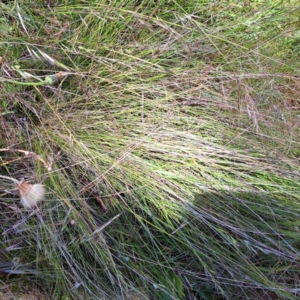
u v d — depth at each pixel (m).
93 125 1.16
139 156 1.19
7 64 1.07
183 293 1.10
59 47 1.17
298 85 1.27
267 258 1.20
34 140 1.15
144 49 1.20
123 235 1.16
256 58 1.26
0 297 1.00
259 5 1.33
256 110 1.17
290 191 1.19
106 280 1.12
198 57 1.25
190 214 1.15
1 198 1.07
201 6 1.28
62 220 1.07
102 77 1.18
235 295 1.19
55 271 1.06
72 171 1.15
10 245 1.08
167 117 1.17
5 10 1.12
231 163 1.17
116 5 1.19
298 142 1.20
